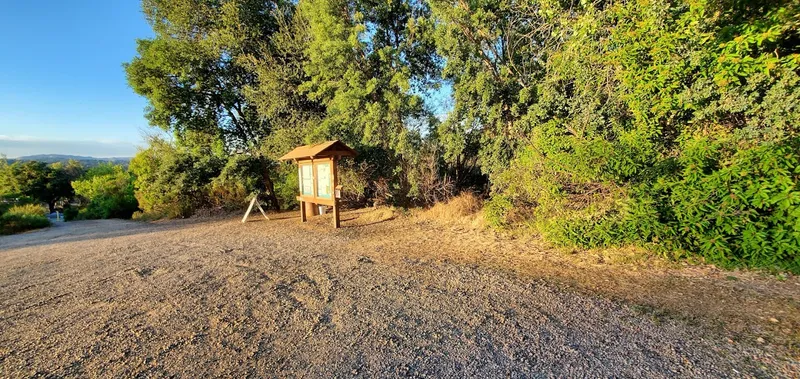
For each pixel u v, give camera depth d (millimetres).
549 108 7578
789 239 3910
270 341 3051
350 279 4746
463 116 9117
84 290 4723
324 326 3312
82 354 2924
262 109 12867
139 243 8570
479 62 8945
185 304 4016
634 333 2941
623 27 5691
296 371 2570
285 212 13906
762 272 4059
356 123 11219
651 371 2402
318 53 10828
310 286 4508
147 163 17797
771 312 3162
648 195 4852
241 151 15422
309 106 13500
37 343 3154
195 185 15500
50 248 8695
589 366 2494
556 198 6023
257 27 13977
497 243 6484
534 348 2770
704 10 4816
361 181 11391
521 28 8773
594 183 5691
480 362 2602
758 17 4844
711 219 4332
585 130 6703
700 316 3178
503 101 8711
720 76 4777
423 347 2850
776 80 4777
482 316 3400
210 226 11344
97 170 33188
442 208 9609
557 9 6820
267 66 12766
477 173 11086
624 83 5801
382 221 9664
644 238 4840
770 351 2572
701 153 4531
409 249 6418
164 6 14281
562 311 3438
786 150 4000
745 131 4918
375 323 3332
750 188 4039
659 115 5445
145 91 14195
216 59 14469
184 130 15430
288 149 12180
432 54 11180
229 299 4129
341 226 9367
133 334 3275
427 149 10422
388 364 2617
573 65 6715
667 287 3898
